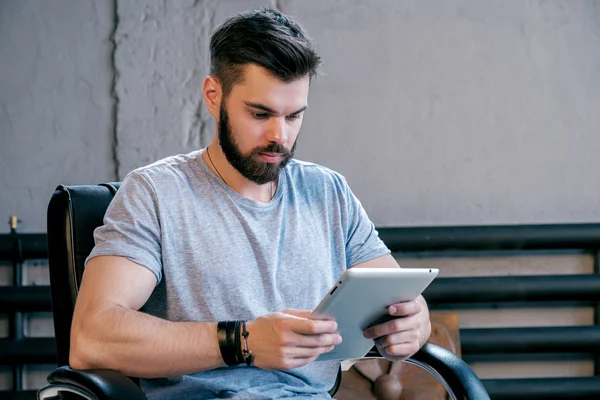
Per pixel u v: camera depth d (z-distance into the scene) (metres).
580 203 2.76
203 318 1.61
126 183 1.63
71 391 1.38
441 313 2.64
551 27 2.74
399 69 2.71
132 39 2.67
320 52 2.70
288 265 1.69
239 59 1.56
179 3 2.68
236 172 1.67
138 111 2.68
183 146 2.69
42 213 2.67
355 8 2.70
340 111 2.71
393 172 2.72
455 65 2.72
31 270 2.68
